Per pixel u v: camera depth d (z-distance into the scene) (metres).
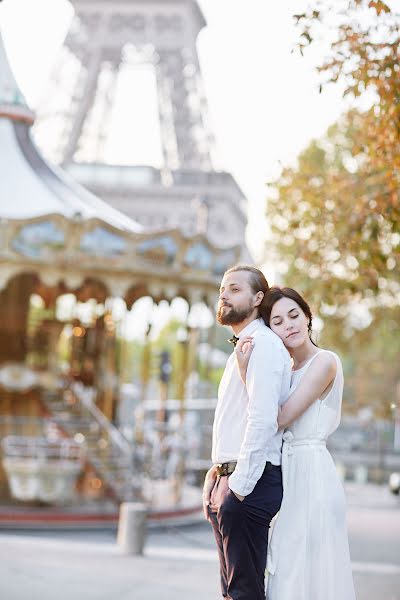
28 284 25.88
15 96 25.66
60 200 24.09
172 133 89.56
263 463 5.51
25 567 14.80
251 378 5.57
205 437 36.53
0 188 23.64
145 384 25.81
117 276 22.80
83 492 23.88
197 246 23.47
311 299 22.69
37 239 21.62
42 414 25.08
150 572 15.05
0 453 23.22
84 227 21.77
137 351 65.12
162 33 91.44
